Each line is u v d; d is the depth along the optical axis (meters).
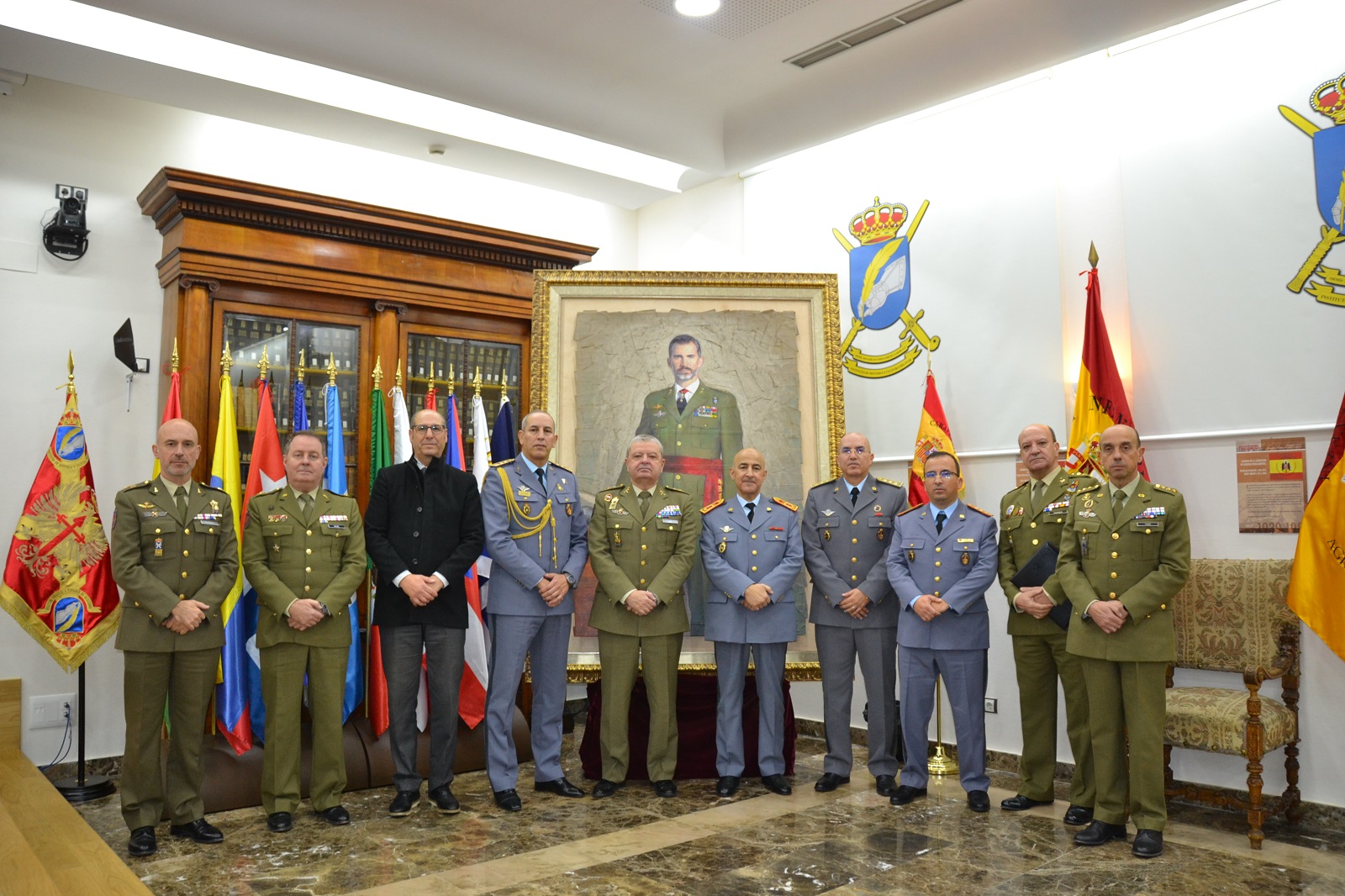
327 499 4.08
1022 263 5.14
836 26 4.67
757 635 4.43
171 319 5.00
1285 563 4.09
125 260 5.14
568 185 6.55
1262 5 4.37
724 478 5.06
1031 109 5.15
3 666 4.69
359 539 4.10
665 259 7.14
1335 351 4.09
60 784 4.54
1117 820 3.74
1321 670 4.05
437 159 6.03
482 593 5.05
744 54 4.91
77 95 5.06
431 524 4.15
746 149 5.80
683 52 4.88
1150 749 3.62
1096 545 3.72
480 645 4.98
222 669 4.38
